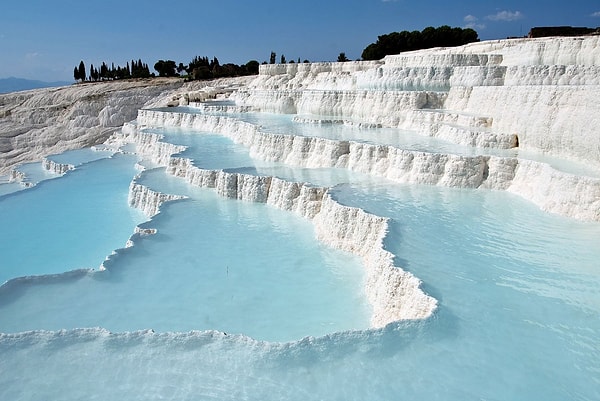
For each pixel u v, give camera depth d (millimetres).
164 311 13609
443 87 30109
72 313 13391
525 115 21016
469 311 10711
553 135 19344
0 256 19656
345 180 21344
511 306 10867
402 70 31797
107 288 14852
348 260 16719
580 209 15930
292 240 18422
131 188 25094
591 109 17641
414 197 18469
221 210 21547
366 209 17062
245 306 13922
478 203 17641
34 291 14539
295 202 21188
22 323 12828
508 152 20656
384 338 9883
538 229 15117
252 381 8883
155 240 18406
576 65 24250
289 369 9164
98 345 9961
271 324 13055
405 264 12797
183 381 8906
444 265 12742
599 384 8617
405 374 8961
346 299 14289
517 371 8961
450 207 17219
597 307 10820
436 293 11383
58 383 8906
